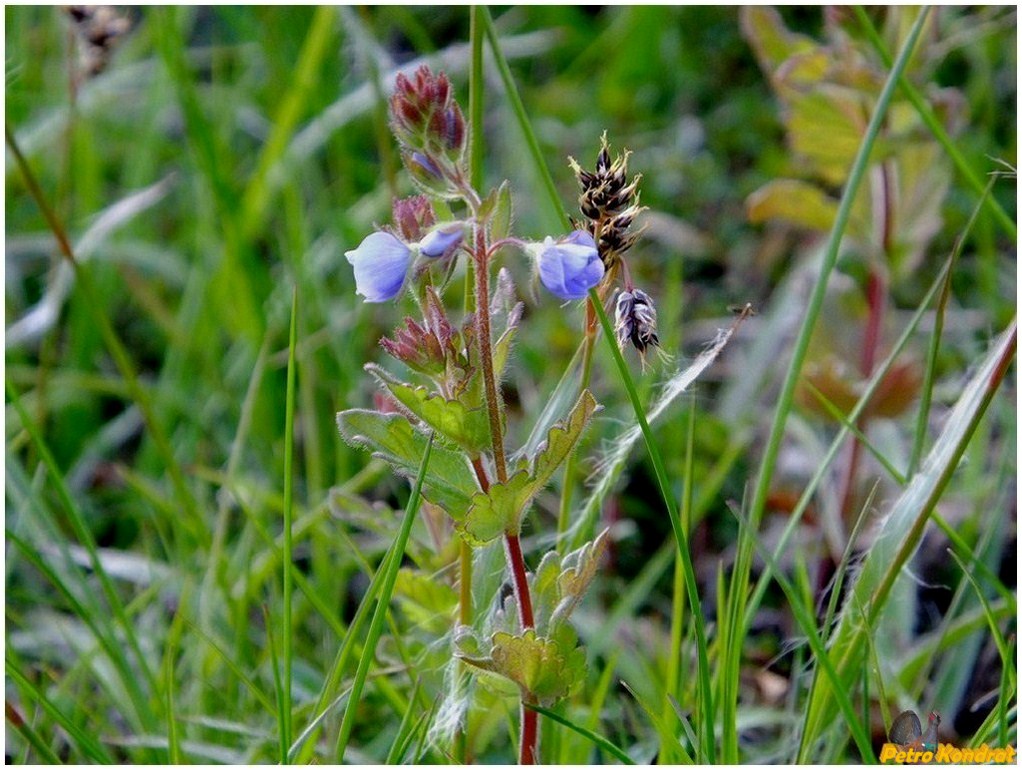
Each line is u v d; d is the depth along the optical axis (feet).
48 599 1.42
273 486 1.52
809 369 1.47
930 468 1.24
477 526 1.14
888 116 1.45
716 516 1.52
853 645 1.23
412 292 1.13
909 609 1.38
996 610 1.28
